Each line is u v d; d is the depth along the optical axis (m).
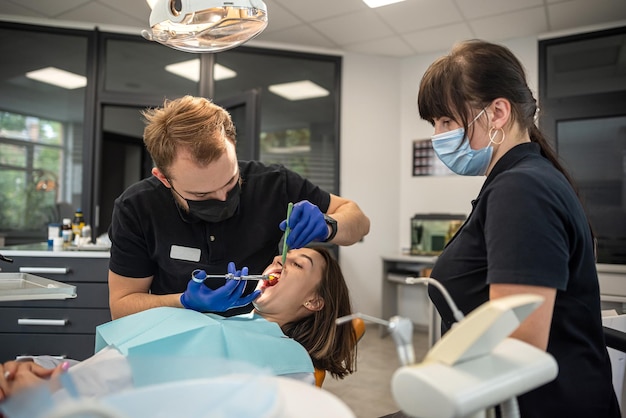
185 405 0.47
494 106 0.80
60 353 2.38
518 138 0.83
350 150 4.24
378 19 3.52
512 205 0.67
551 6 3.25
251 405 0.46
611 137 3.59
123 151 5.43
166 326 1.02
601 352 0.79
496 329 0.52
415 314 4.23
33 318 2.36
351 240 1.31
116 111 5.15
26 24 3.65
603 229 3.58
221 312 1.19
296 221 1.14
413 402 0.48
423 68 4.27
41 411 0.47
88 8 3.44
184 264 1.25
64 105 3.75
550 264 0.64
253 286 1.33
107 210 5.26
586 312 0.77
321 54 4.17
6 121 3.64
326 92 4.25
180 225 1.25
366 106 4.27
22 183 3.67
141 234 1.24
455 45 0.85
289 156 4.20
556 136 3.74
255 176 1.36
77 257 2.38
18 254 2.34
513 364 0.52
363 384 2.71
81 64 3.76
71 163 3.76
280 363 1.01
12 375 0.76
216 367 0.59
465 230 0.83
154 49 3.87
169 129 0.99
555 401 0.75
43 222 3.70
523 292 0.64
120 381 0.80
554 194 0.69
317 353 1.33
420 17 3.46
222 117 1.06
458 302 0.82
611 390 0.79
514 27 3.62
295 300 1.35
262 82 4.11
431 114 0.86
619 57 3.55
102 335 1.06
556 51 3.77
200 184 1.01
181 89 3.94
